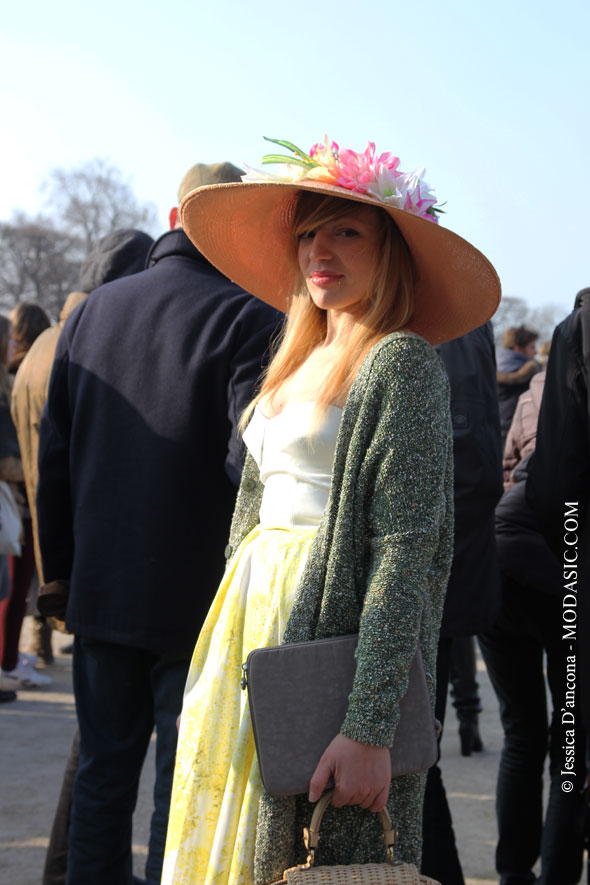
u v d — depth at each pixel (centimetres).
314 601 164
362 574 162
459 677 468
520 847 307
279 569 173
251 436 191
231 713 176
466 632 278
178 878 172
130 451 254
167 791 243
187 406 250
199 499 251
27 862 328
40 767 430
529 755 311
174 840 176
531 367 601
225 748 175
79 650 259
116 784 251
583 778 292
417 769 157
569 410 251
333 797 152
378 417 161
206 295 259
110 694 254
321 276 179
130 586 248
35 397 445
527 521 308
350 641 158
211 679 179
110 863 248
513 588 306
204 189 194
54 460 272
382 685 150
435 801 279
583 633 239
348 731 150
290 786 153
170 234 271
